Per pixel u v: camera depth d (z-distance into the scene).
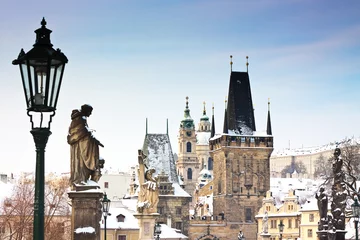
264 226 168.12
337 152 81.75
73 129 33.00
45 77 18.69
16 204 125.62
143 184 70.56
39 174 19.36
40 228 19.34
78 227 32.44
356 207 57.06
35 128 19.08
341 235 79.25
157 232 90.12
